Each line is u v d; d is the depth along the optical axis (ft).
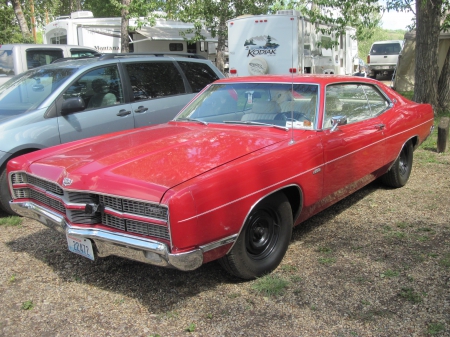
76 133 17.44
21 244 13.99
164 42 56.08
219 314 9.80
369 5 35.58
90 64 18.67
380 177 18.01
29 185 11.85
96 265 12.41
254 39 38.99
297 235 13.92
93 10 90.17
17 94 18.02
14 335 9.29
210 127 13.43
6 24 53.52
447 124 23.40
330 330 9.08
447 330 8.90
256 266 10.95
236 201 9.78
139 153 10.94
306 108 13.07
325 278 11.13
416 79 34.65
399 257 12.12
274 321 9.45
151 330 9.32
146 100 20.24
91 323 9.64
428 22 33.09
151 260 9.26
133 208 9.34
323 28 41.63
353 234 13.83
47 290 11.10
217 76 24.26
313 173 11.92
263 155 10.69
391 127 15.78
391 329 9.04
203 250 9.28
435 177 19.57
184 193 8.87
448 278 10.88
